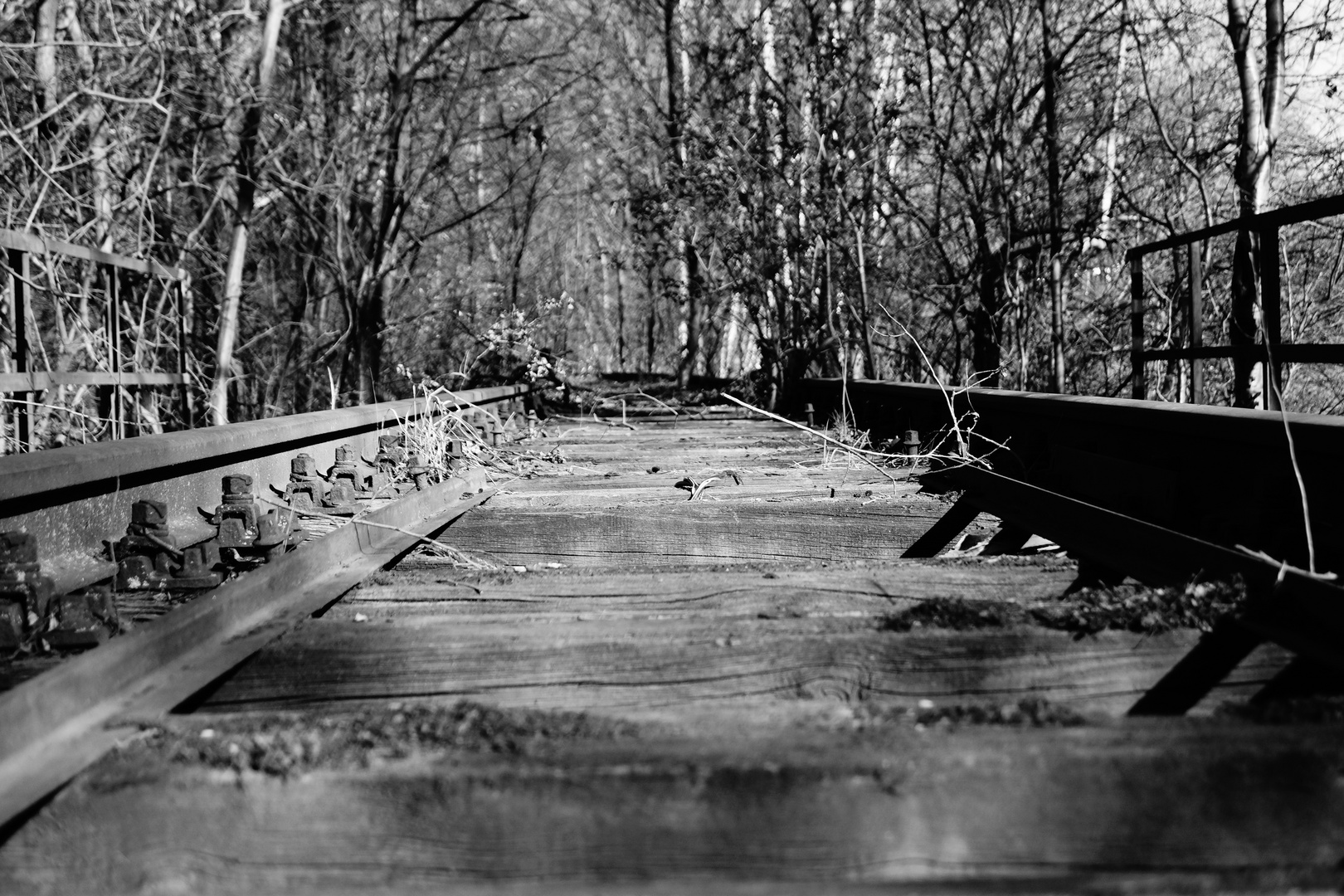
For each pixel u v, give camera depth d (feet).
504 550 14.88
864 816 4.99
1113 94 43.57
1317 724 5.74
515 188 87.40
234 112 38.91
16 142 28.43
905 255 53.26
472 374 48.16
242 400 48.78
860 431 28.68
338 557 11.19
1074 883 4.21
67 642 8.17
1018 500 14.21
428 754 5.38
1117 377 45.78
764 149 49.37
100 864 4.95
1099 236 41.86
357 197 53.01
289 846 4.99
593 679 7.60
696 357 76.38
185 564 10.51
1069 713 5.99
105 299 29.84
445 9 61.72
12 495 9.27
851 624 8.17
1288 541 9.64
